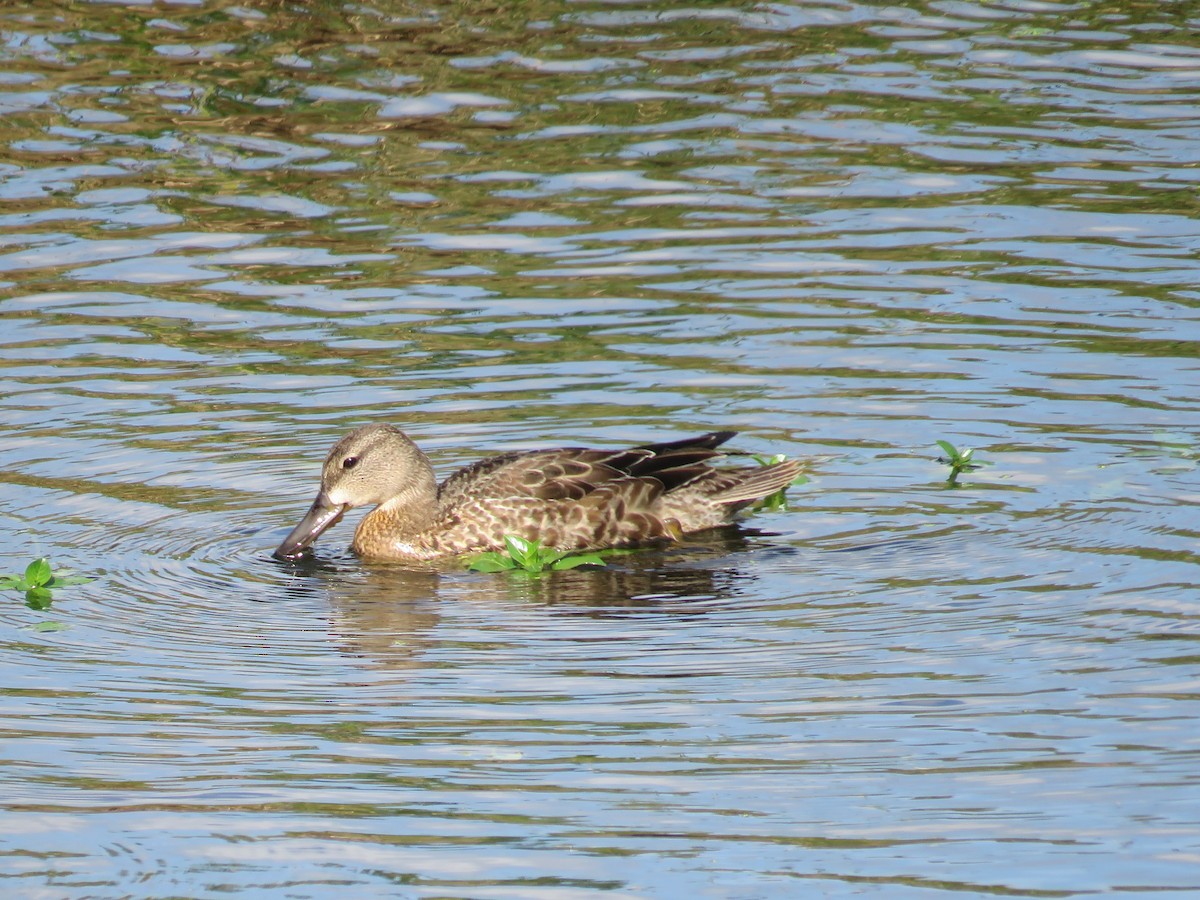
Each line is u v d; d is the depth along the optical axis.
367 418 16.61
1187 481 14.73
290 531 14.84
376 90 24.42
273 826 10.02
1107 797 10.11
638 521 14.88
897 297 18.78
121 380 17.39
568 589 13.80
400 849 9.74
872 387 16.84
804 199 21.31
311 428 16.45
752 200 21.34
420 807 10.22
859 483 15.12
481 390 17.09
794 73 24.92
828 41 26.14
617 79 24.75
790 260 19.77
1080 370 16.98
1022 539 13.94
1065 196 21.20
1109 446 15.48
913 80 24.64
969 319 18.22
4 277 19.53
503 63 25.31
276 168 22.30
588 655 12.37
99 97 24.06
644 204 21.28
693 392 16.89
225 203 21.45
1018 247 19.92
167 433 16.34
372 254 20.17
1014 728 10.98
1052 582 13.17
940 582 13.30
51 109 23.69
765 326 18.23
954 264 19.56
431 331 18.34
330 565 14.66
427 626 13.05
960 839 9.73
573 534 14.89
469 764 10.75
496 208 21.28
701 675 11.95
